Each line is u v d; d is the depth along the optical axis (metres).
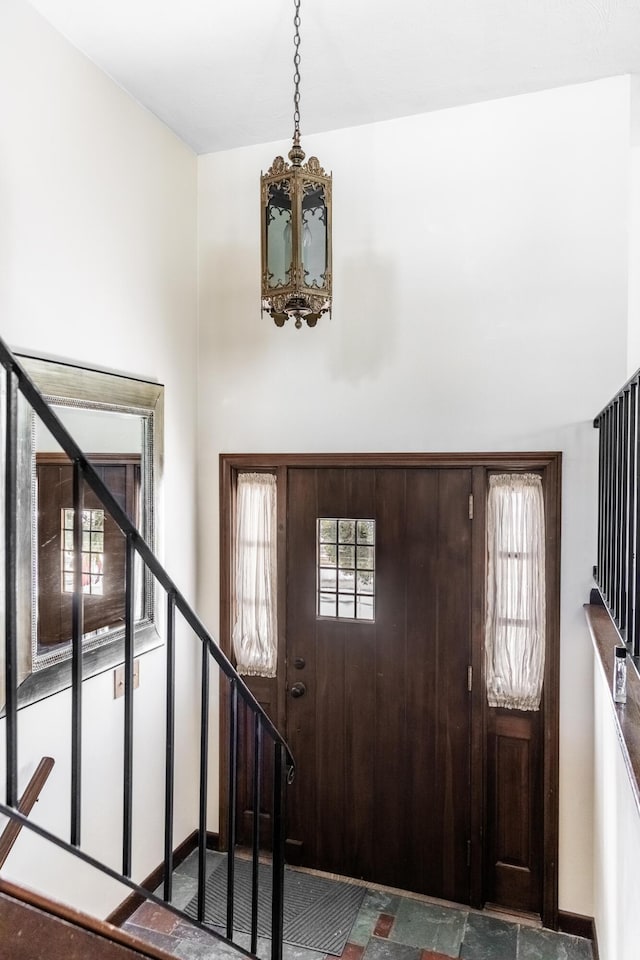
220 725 3.34
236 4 2.28
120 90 2.77
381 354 3.08
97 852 2.57
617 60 2.61
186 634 3.23
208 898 2.91
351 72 2.68
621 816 1.95
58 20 2.36
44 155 2.36
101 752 2.59
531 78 2.74
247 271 3.29
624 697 1.67
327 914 2.84
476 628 2.92
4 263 2.20
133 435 2.84
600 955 2.43
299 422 3.21
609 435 2.24
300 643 3.22
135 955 0.90
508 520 2.93
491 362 2.92
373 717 3.10
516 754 2.92
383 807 3.08
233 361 3.32
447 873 2.97
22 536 2.17
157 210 3.03
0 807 0.95
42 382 2.32
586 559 2.79
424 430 3.01
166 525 3.09
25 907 0.76
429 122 2.99
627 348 2.74
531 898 2.88
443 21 2.38
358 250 3.11
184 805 3.22
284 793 2.04
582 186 2.79
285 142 3.22
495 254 2.91
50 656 2.30
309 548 3.21
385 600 3.08
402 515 3.06
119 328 2.78
